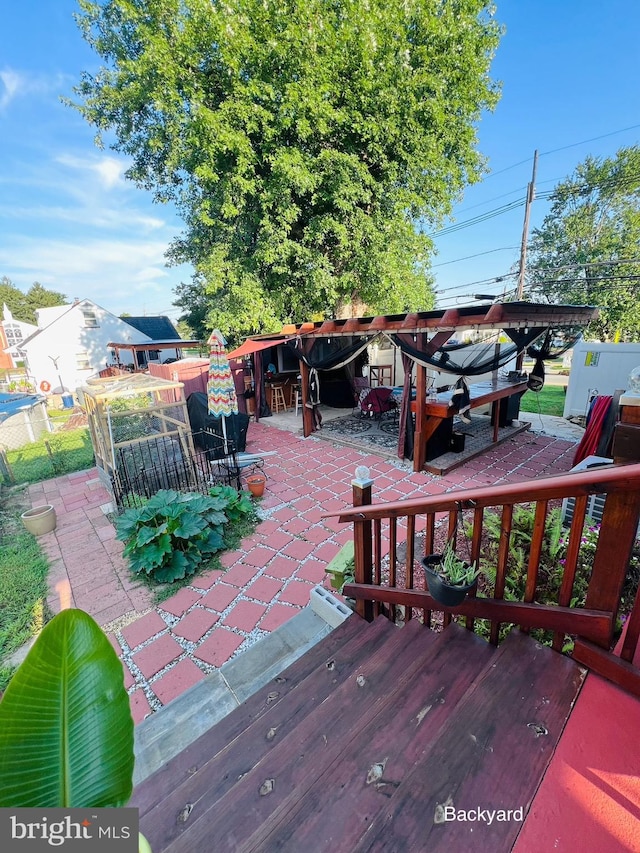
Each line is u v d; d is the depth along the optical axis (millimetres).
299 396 10203
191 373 9844
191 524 3814
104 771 847
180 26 8188
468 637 1787
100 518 5102
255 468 6160
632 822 949
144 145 10828
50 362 17859
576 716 1227
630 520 1153
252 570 3650
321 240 9797
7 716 844
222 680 2398
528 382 7332
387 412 9391
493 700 1327
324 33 8094
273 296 10609
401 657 1845
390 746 1322
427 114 9406
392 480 5512
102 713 888
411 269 11430
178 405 5441
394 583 2172
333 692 1671
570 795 1025
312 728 1499
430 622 2066
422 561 1806
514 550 2846
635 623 1204
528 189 12695
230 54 7930
